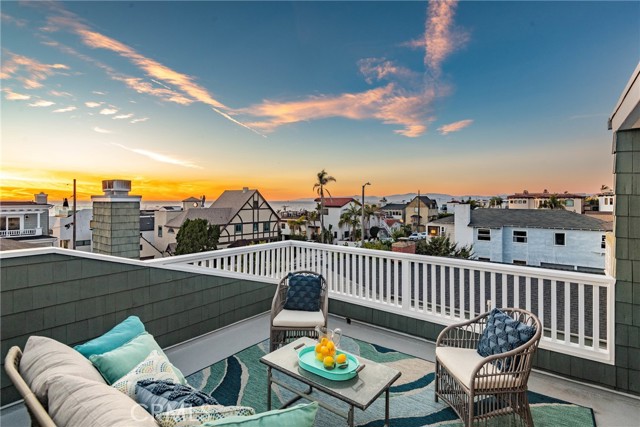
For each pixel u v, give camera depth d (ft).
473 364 7.57
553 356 10.02
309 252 16.48
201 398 4.15
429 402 8.59
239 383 9.48
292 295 11.75
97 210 15.96
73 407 3.60
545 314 13.15
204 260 13.17
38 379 4.26
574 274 9.62
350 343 12.42
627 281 8.92
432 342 12.45
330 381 6.76
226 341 12.56
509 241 41.14
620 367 9.02
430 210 63.16
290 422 3.45
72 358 4.91
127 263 10.77
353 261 14.75
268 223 57.11
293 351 8.07
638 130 8.70
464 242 43.39
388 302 13.67
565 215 41.01
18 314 8.52
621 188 8.98
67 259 9.43
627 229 8.92
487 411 7.32
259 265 15.47
